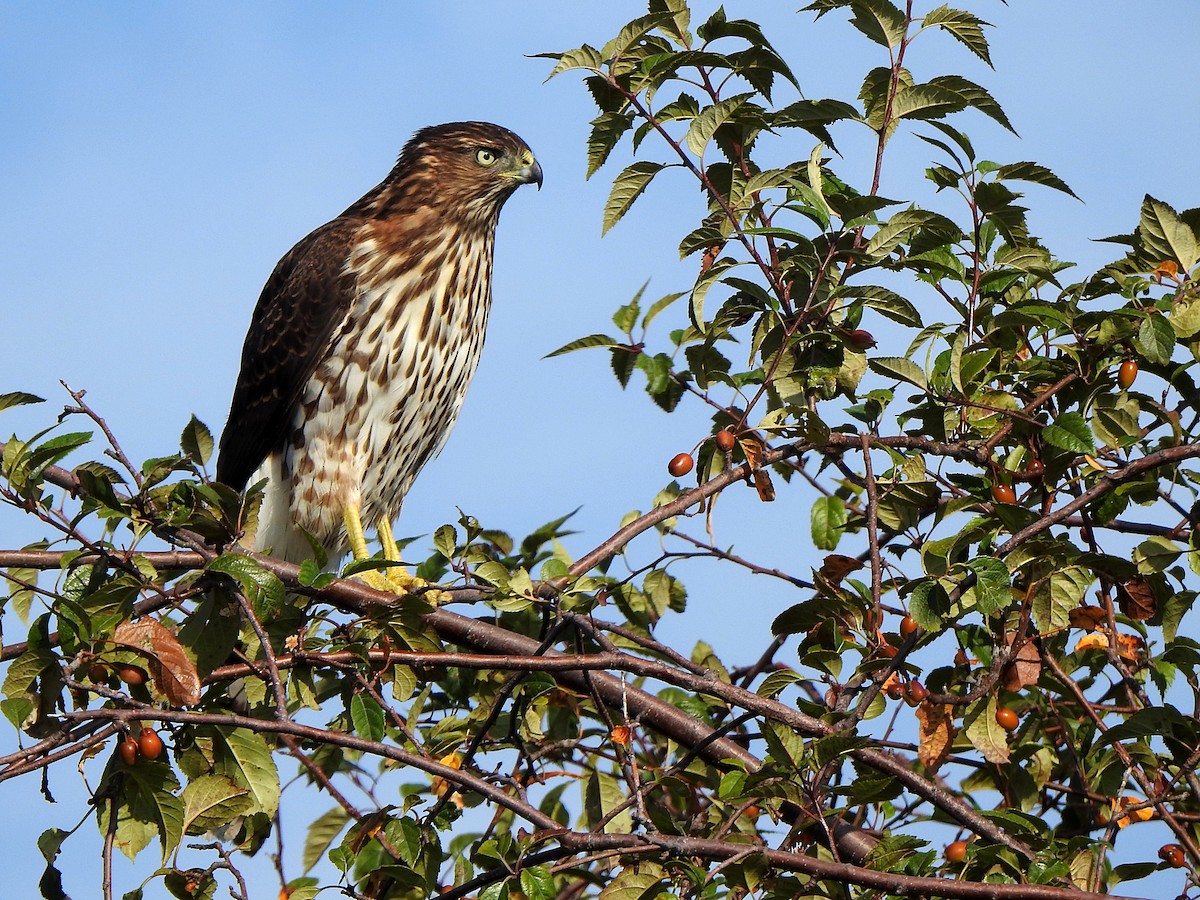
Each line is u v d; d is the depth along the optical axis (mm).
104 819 7047
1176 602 7852
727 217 8469
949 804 7094
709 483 8250
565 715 9383
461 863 8039
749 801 6621
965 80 8125
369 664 7527
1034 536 7270
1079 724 8609
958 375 8219
